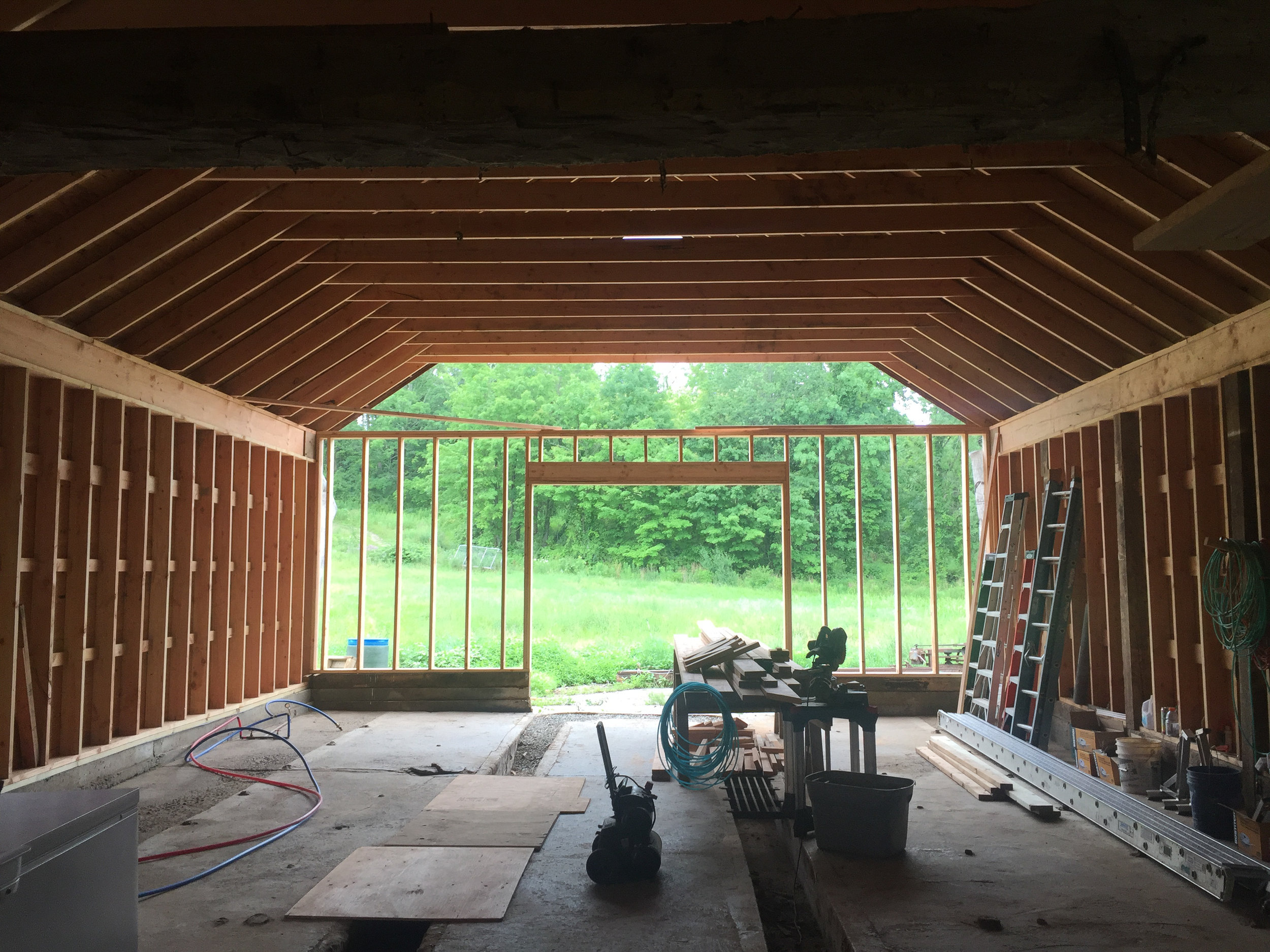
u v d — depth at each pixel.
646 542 24.52
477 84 2.02
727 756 5.03
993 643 8.09
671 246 6.87
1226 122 2.04
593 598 21.30
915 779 6.24
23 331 5.45
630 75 2.00
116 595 6.38
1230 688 5.64
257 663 8.59
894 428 9.52
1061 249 5.96
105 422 6.41
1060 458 7.92
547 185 5.76
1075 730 6.54
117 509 6.40
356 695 9.41
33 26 3.71
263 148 2.16
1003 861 4.38
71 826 2.26
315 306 7.64
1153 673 6.17
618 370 27.03
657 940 3.28
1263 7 1.96
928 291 7.61
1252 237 3.02
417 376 9.90
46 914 2.16
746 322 8.40
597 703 10.60
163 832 4.79
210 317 6.80
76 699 5.91
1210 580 5.13
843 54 1.99
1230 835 4.58
